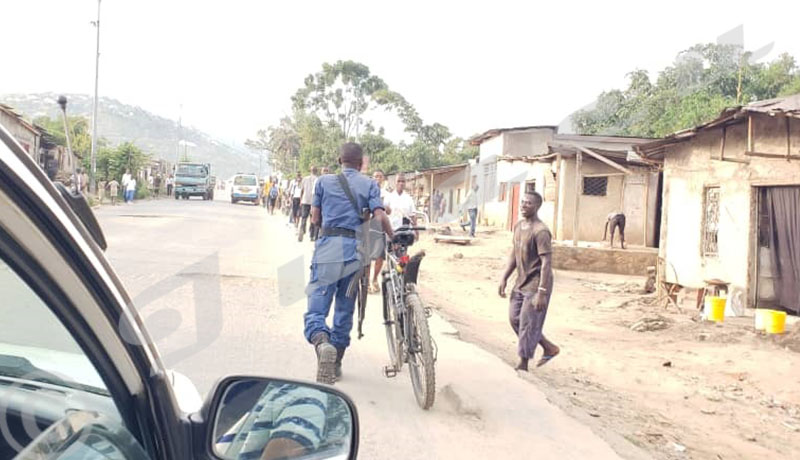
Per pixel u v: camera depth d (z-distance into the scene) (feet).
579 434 15.10
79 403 4.30
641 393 23.54
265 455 4.77
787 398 24.00
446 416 15.24
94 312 3.54
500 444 13.92
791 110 30.17
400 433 13.92
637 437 17.69
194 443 4.46
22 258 3.08
